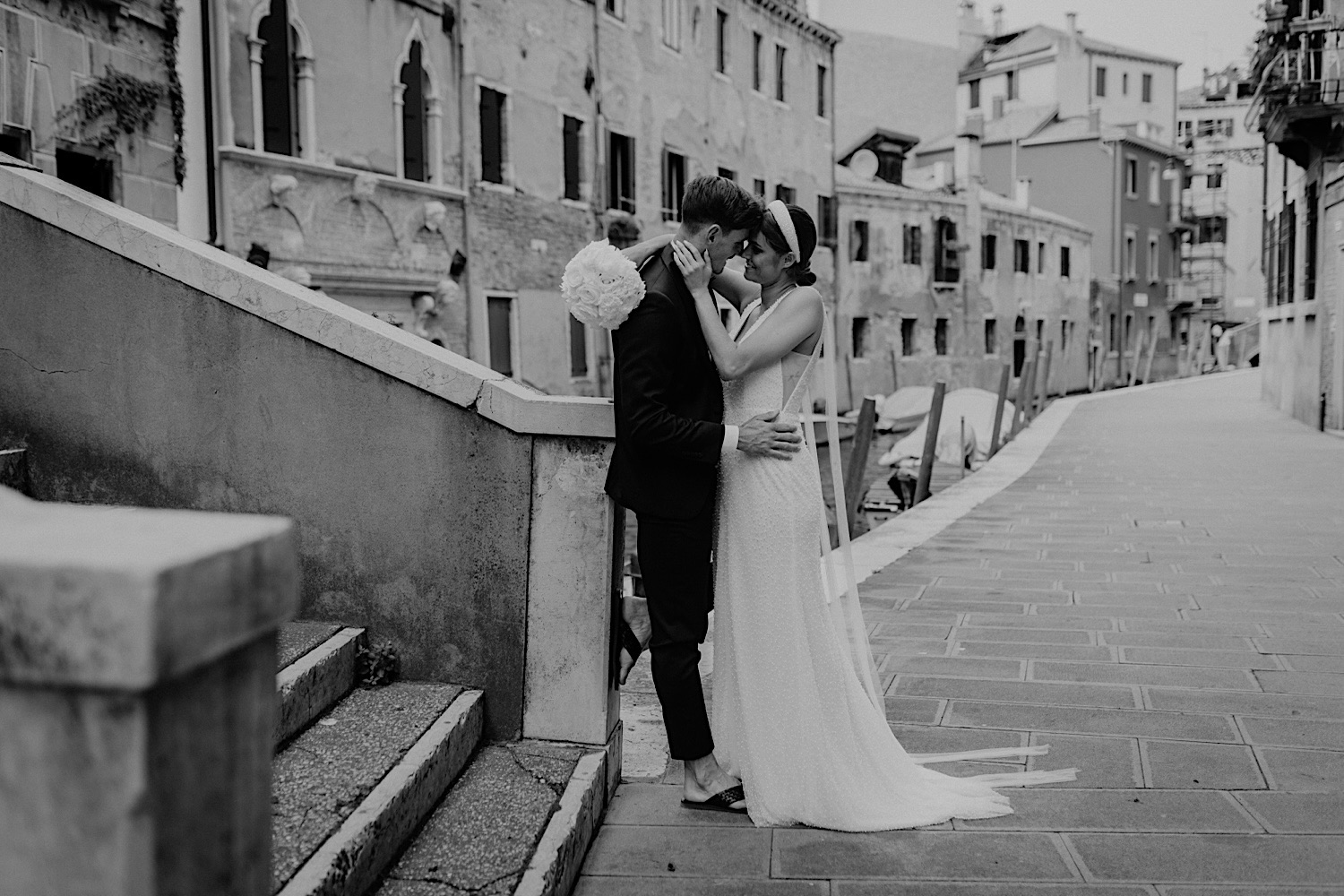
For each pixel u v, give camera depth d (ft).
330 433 11.93
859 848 10.84
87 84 26.71
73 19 26.13
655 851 10.77
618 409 10.89
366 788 9.14
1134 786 12.30
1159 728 14.14
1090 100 196.95
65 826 3.77
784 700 11.30
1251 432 63.16
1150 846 10.79
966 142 131.75
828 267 108.06
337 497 11.98
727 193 10.88
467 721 11.14
